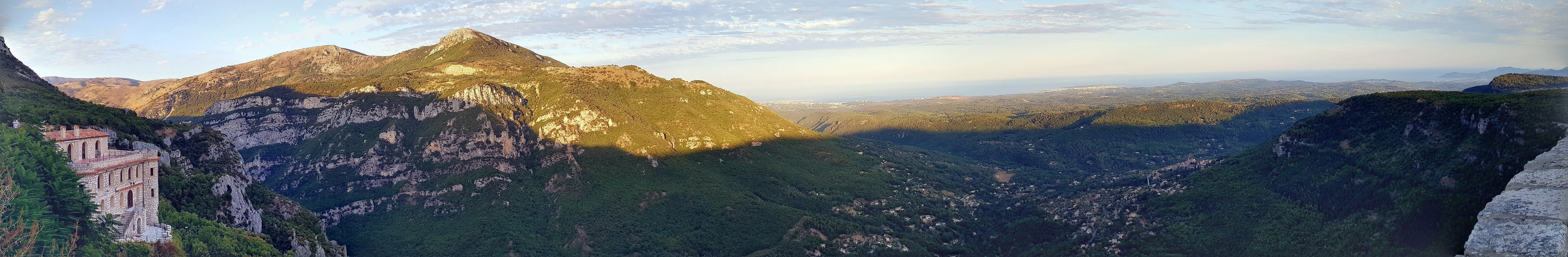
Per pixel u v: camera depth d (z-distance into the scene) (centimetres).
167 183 14038
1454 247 13112
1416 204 14588
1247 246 16162
